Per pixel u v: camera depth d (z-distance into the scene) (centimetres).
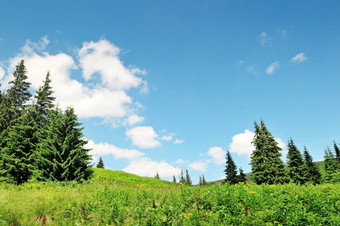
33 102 3353
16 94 3844
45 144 1792
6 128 3244
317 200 773
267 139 3744
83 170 1812
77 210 838
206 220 716
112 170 3644
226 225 677
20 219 732
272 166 3528
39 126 2730
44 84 3528
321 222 669
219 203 839
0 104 3728
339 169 5053
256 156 3753
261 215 678
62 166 1669
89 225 723
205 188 1129
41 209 837
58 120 1903
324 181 4312
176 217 737
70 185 1429
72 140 1873
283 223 650
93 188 1302
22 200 944
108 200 946
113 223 734
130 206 898
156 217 711
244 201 798
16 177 2077
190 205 888
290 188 993
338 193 862
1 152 2323
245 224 661
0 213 759
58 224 727
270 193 937
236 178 4191
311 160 4438
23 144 2219
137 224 695
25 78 4059
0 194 1066
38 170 1706
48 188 1316
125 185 1723
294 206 741
